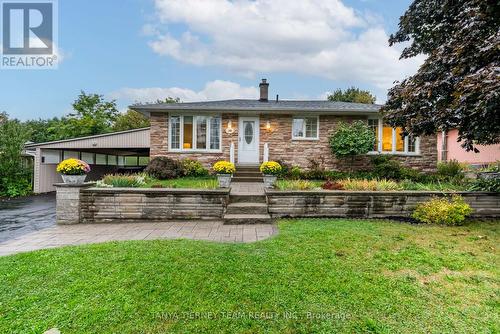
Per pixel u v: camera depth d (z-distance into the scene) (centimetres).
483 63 498
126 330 222
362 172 1161
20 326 227
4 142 1255
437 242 435
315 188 705
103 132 2894
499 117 479
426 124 611
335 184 719
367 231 493
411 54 803
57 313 243
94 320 233
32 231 558
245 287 287
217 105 1232
